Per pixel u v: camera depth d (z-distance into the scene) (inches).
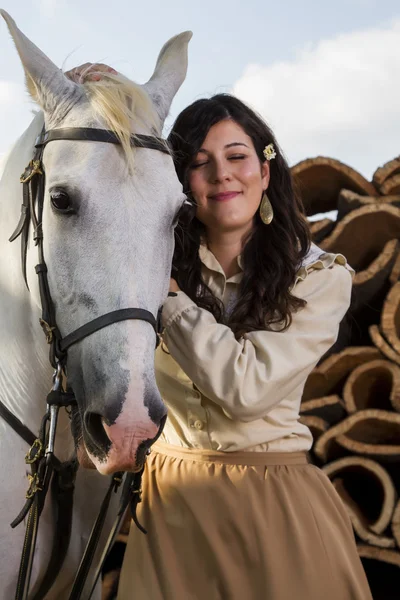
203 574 57.2
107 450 47.7
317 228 101.0
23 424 58.6
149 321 48.8
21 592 55.0
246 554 56.3
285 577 55.4
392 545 88.1
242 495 57.7
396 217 94.3
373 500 99.3
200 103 64.6
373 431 94.8
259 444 59.9
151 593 56.8
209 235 66.4
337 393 99.6
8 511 57.0
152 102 55.3
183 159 63.6
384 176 98.9
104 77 54.6
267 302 61.6
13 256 58.4
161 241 50.7
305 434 62.7
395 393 90.4
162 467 61.7
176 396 62.1
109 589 94.9
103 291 48.6
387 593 94.5
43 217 52.9
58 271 51.0
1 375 59.5
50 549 59.2
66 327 51.5
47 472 55.7
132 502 57.5
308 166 99.9
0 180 62.2
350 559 58.7
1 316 60.1
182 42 62.2
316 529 57.5
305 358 59.4
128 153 49.9
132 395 46.7
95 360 48.4
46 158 53.0
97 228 48.9
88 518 63.6
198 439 60.6
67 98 53.3
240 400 56.4
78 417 52.9
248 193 63.5
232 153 62.9
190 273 65.1
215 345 57.7
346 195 98.3
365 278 94.3
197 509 57.7
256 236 65.7
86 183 49.1
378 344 91.7
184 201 53.7
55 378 53.3
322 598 55.4
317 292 62.6
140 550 59.4
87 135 50.9
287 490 58.5
